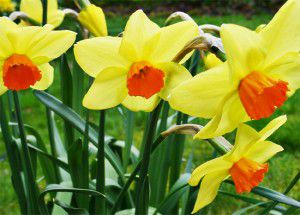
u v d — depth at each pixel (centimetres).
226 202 100
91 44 58
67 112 70
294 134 133
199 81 53
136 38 57
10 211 101
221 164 58
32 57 60
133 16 56
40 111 162
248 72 54
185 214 71
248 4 322
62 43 60
